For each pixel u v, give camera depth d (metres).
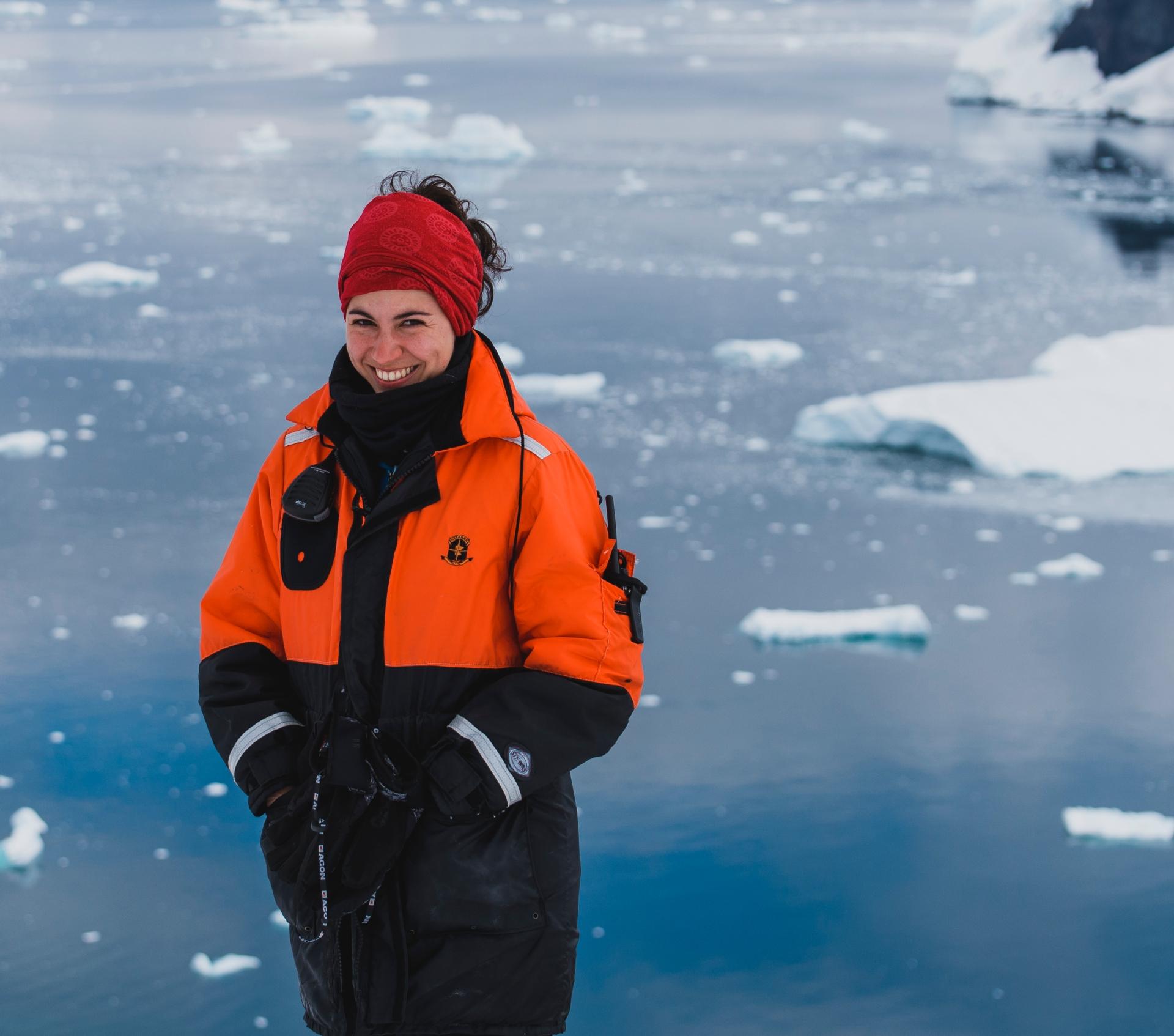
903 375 17.11
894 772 9.25
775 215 25.30
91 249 22.33
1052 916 7.86
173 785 8.79
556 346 18.05
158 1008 6.95
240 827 8.42
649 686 10.25
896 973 7.39
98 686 9.84
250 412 15.32
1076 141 32.03
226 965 7.27
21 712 9.52
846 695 10.17
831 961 7.48
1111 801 8.96
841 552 12.49
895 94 41.03
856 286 20.97
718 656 10.70
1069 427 14.95
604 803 8.89
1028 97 37.16
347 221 24.45
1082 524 13.23
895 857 8.41
